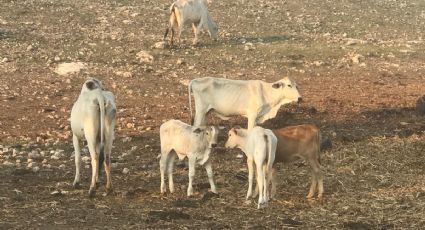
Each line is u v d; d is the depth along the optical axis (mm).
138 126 18422
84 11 29750
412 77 24531
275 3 33312
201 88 15641
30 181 13992
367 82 23500
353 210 12375
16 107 19844
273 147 12477
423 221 11828
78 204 12578
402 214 12156
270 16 31125
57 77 22578
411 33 30453
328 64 25281
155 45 25750
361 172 14586
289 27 29703
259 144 12414
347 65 25359
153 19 29406
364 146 16250
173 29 25938
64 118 19078
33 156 15734
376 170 14703
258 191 13023
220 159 15727
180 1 25688
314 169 13008
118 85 22062
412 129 17953
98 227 11352
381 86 23141
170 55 25062
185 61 24516
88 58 24359
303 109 19875
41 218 11742
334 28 30156
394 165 14938
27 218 11734
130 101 20734
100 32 27234
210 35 26750
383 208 12453
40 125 18438
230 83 15680
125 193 13164
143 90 21781
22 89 21375
